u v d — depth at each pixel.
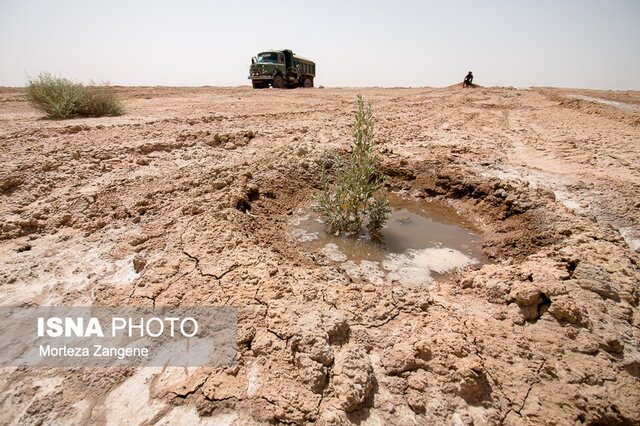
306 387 1.95
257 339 2.21
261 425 1.80
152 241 3.33
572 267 3.02
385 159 5.82
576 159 6.47
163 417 1.86
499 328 2.37
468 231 4.36
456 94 18.03
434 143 7.30
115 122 7.68
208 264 2.94
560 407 1.91
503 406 1.92
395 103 13.85
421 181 5.43
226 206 3.94
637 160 6.50
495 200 4.68
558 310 2.40
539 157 6.66
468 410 1.90
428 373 2.05
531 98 16.89
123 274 2.94
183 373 2.08
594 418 1.87
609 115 11.37
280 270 2.91
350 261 3.61
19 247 3.24
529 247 3.71
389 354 2.15
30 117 8.36
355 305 2.56
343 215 4.20
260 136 6.88
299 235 4.05
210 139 6.32
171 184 4.48
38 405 1.93
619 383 2.02
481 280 2.89
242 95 14.95
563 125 9.87
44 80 8.45
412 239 4.11
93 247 3.30
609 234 3.54
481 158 6.19
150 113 9.43
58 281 2.86
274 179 5.00
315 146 6.29
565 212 4.04
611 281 2.78
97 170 4.91
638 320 2.46
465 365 2.03
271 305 2.45
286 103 12.41
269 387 1.96
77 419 1.87
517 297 2.54
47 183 4.41
